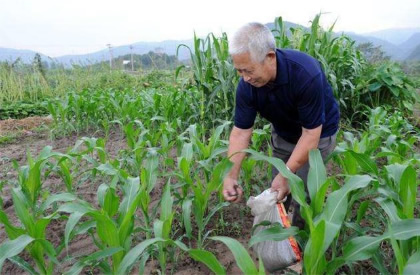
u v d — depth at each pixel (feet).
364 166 7.23
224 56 16.21
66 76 41.42
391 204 6.05
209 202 11.07
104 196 7.79
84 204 6.99
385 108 20.29
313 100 6.63
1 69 38.34
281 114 7.55
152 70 49.65
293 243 7.14
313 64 6.73
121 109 20.99
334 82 16.84
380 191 6.51
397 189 6.72
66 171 10.14
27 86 38.06
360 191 7.44
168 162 10.44
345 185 5.64
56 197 7.34
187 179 8.38
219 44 16.37
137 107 21.71
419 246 5.32
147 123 16.70
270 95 7.11
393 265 7.26
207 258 4.90
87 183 13.39
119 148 18.24
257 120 16.14
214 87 16.49
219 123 17.17
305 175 8.34
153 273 8.18
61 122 23.30
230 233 9.74
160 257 7.07
